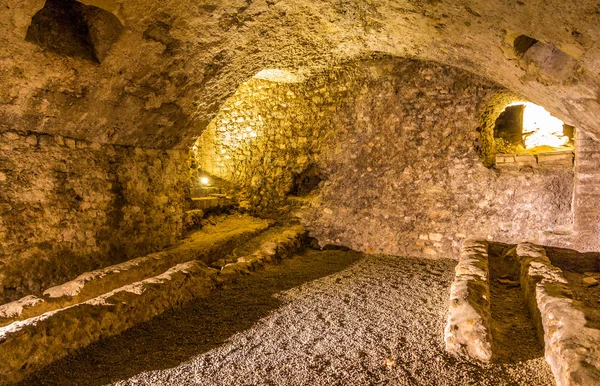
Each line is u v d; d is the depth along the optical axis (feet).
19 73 8.70
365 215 18.54
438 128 17.25
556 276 10.38
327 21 11.89
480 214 16.58
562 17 6.04
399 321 9.75
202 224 18.56
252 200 20.94
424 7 8.75
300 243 18.69
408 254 17.74
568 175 15.31
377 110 18.30
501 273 13.70
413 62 17.34
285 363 7.58
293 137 20.17
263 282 13.37
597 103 8.40
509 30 7.76
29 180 10.40
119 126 12.34
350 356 7.82
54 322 7.68
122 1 8.28
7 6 7.15
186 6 9.30
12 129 9.95
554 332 7.16
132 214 13.65
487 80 16.20
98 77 10.10
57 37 8.67
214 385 6.82
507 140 23.50
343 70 18.45
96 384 6.91
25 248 10.34
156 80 11.46
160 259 13.10
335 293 12.15
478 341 7.63
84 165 11.85
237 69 13.47
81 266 11.81
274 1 10.22
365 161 18.62
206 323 9.71
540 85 9.43
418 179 17.62
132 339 8.71
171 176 15.53
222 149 21.79
